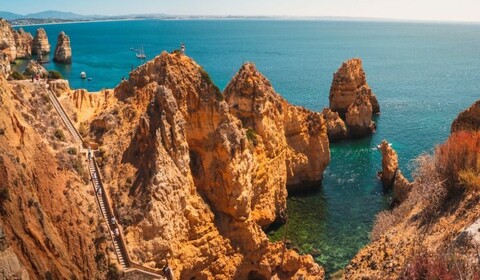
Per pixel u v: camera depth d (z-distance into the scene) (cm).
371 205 6819
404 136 10212
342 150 9344
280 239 5866
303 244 5747
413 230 3108
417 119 11775
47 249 3253
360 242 5766
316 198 7112
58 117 5009
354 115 10019
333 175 8044
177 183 4491
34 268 3012
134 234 4147
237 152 4888
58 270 3216
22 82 5128
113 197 4422
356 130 10044
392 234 3303
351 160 8781
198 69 5288
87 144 4947
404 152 9044
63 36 19650
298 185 7262
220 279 4709
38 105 4900
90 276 3697
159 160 4416
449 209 2983
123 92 5528
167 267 4016
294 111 7162
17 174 3381
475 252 2209
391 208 6625
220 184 4872
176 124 4675
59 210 3775
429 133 10419
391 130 10719
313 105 13350
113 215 4231
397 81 18375
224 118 5050
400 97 14975
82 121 5300
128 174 4578
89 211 4084
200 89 5128
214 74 18300
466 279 2080
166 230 4241
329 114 9925
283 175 6531
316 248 5644
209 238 4675
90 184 4400
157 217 4203
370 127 10250
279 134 6612
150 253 4106
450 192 3114
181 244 4434
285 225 6259
